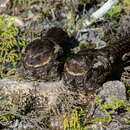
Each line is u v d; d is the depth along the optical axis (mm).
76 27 6008
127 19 5805
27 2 6551
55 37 5242
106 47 4887
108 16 5965
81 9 6246
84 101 4711
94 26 5992
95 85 4539
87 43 5738
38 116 4668
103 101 4277
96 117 4242
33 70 4660
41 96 4898
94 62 4488
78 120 4332
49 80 4891
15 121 4648
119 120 4094
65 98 4758
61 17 6234
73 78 4438
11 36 5844
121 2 6055
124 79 4867
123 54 4836
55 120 4504
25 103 4875
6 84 5133
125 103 4227
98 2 6250
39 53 4676
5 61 5582
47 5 6379
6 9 6574
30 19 6293
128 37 5094
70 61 4539
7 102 4918
